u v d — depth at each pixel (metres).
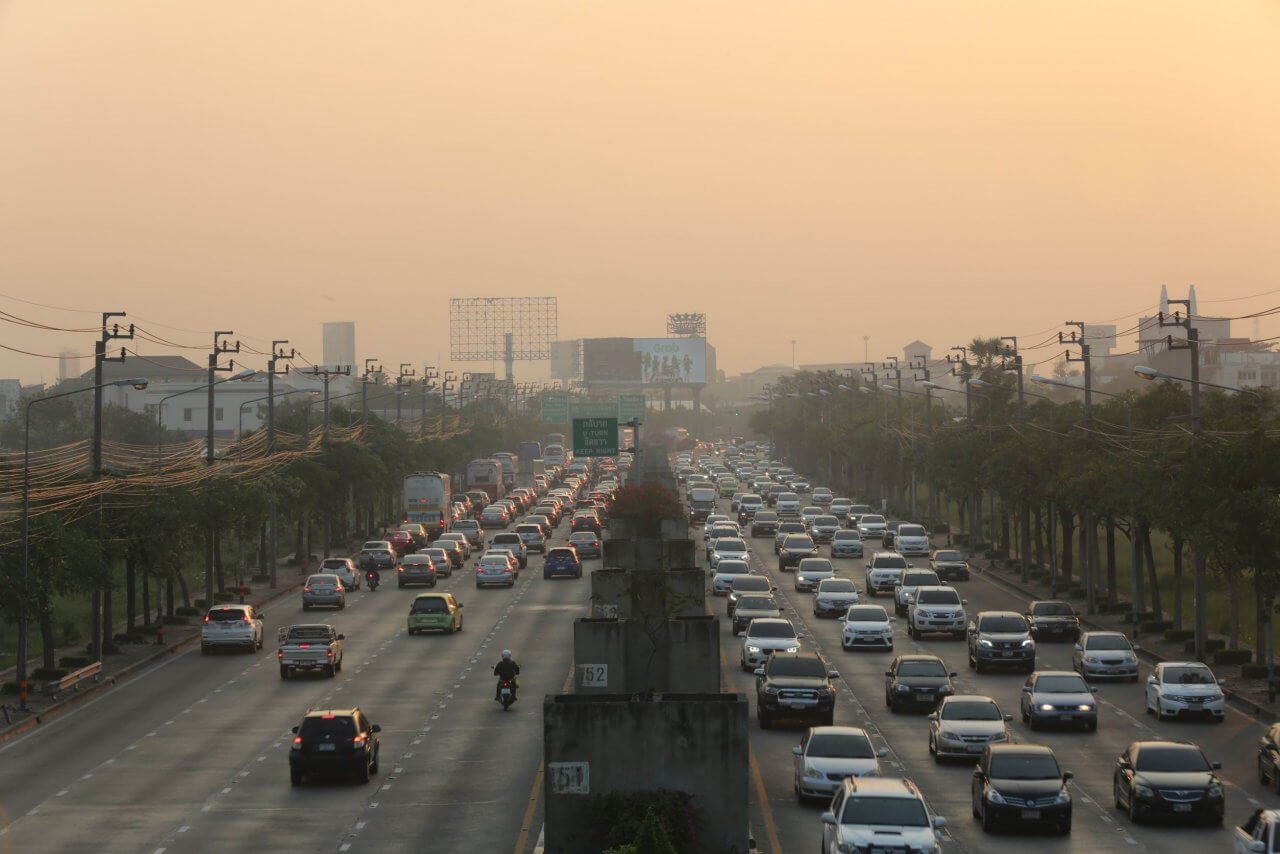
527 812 80.25
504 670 116.81
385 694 123.94
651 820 55.53
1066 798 74.12
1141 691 125.81
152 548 157.50
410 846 72.69
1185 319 150.12
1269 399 154.25
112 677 135.25
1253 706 116.12
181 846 73.56
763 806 80.56
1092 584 182.75
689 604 127.56
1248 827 60.47
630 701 65.88
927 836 63.22
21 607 118.69
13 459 158.50
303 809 81.88
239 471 197.38
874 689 123.75
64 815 81.50
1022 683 128.25
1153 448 161.88
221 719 113.56
